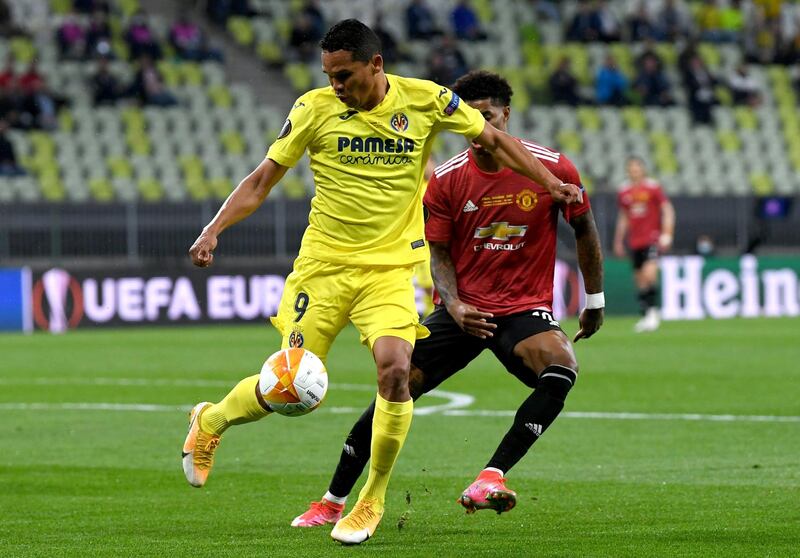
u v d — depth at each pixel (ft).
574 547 61.36
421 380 71.36
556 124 337.93
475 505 60.95
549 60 355.15
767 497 76.28
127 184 292.61
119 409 128.06
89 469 90.99
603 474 86.48
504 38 356.79
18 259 256.93
